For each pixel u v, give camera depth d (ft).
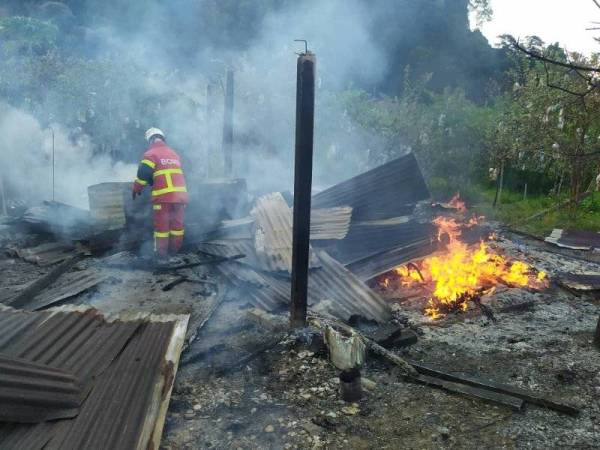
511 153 35.94
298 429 10.34
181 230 20.84
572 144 31.27
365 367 12.96
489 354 13.88
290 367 12.74
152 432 8.79
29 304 16.56
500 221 31.89
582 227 29.84
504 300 17.75
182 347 11.93
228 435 10.11
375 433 10.28
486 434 10.25
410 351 14.08
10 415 8.25
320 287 17.25
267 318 15.19
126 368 10.50
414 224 21.98
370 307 16.11
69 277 19.21
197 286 18.43
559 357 13.62
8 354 10.07
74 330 11.93
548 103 31.27
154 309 16.39
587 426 10.50
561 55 31.12
